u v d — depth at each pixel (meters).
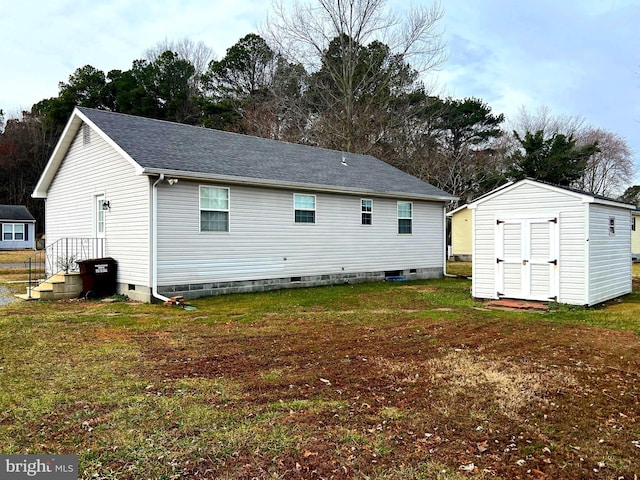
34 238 38.00
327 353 6.24
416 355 6.17
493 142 34.47
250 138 16.56
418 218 17.86
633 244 27.31
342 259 15.35
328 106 29.58
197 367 5.51
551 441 3.63
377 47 28.78
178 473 3.08
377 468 3.18
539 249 10.80
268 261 13.38
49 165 15.05
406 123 30.55
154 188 10.96
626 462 3.32
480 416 4.08
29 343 6.66
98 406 4.19
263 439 3.57
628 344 6.85
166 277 11.21
